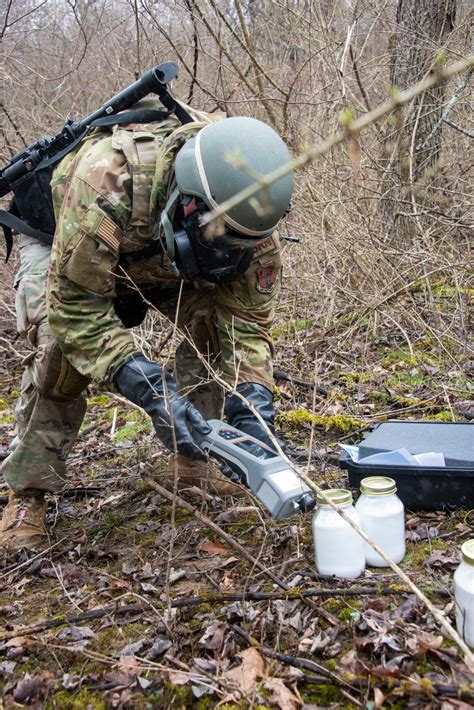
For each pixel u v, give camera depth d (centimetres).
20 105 746
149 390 235
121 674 204
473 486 254
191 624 219
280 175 128
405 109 515
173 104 254
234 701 188
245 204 212
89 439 413
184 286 294
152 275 269
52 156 272
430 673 182
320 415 380
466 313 475
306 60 579
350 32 509
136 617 229
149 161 238
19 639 225
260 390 261
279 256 269
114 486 341
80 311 246
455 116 562
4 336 635
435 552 234
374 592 216
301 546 252
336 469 319
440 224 516
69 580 259
